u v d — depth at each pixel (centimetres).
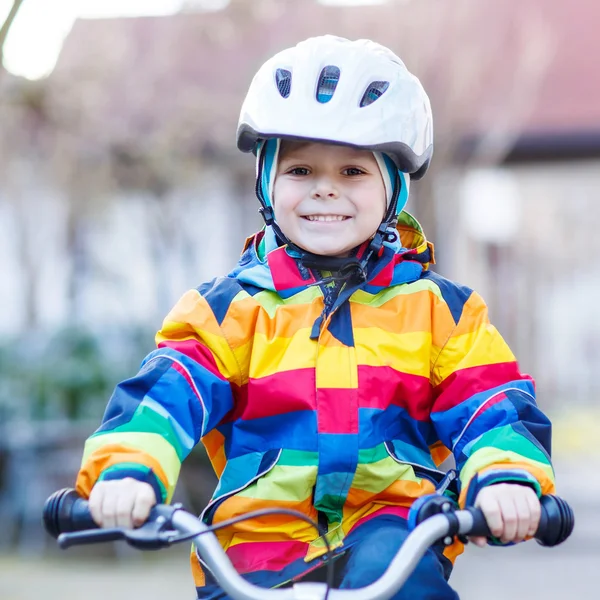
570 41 1761
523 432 325
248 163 1480
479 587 982
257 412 343
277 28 1293
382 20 1195
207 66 1510
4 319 1827
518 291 3916
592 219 4341
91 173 1462
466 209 2262
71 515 293
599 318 4403
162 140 1407
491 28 1304
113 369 1227
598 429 2867
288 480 335
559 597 926
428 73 1209
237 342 348
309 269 357
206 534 283
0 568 1081
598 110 1647
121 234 1742
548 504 299
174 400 328
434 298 357
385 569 302
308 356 344
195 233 1755
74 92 1353
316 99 343
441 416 345
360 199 353
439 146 1238
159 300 1758
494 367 344
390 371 343
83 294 1780
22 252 1705
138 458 307
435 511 293
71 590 955
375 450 337
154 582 996
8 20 748
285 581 323
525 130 1631
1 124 1332
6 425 1205
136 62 1435
